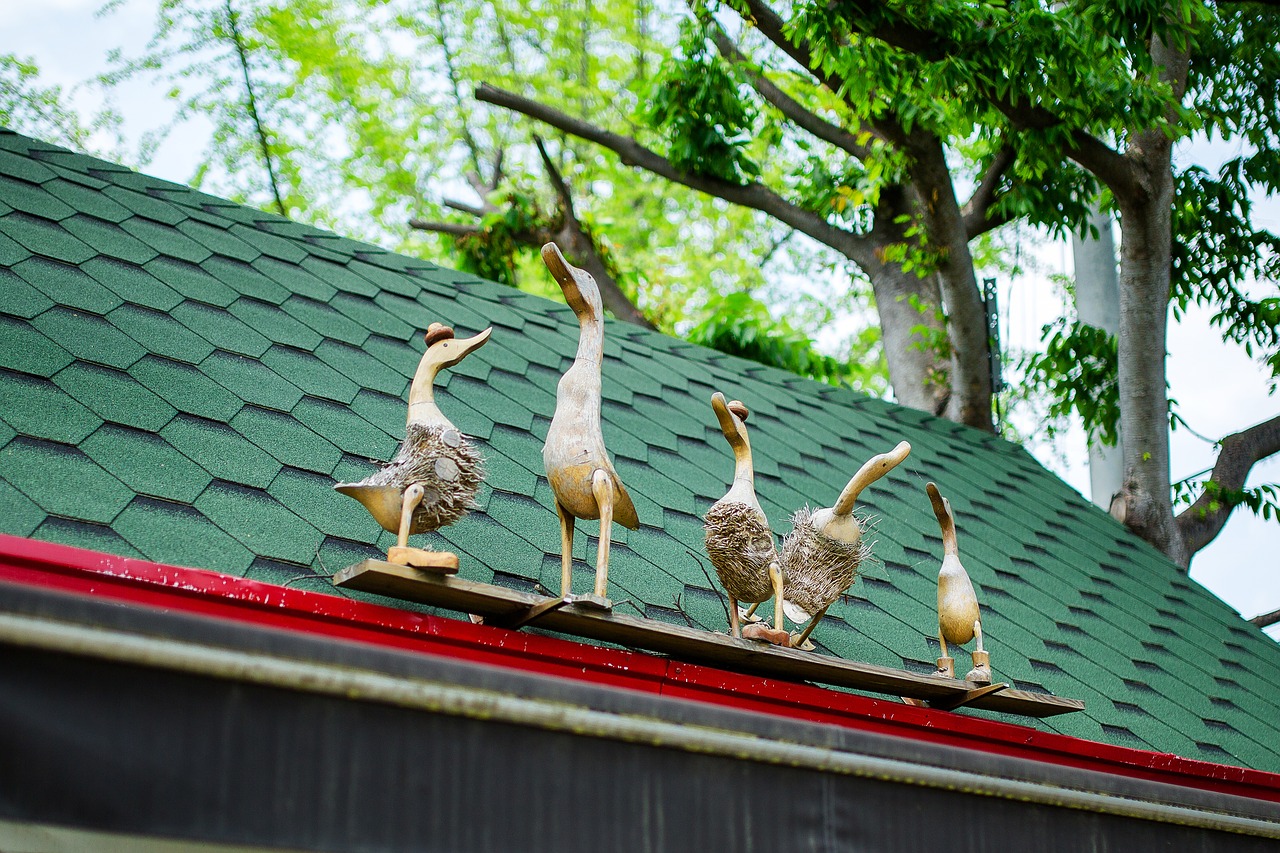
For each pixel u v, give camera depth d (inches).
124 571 119.1
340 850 92.7
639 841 105.0
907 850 120.0
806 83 486.6
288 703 94.2
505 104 530.9
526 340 265.1
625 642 155.7
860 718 170.2
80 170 237.0
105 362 171.9
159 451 157.1
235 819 89.8
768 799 113.1
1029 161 357.7
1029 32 315.6
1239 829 144.8
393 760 96.7
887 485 288.7
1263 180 391.9
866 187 457.4
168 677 90.5
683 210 831.1
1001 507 313.7
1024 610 252.7
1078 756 184.7
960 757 124.9
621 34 773.3
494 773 100.5
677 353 311.1
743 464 173.5
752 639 162.2
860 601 219.8
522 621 144.3
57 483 139.8
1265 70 402.0
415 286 264.1
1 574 115.0
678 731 108.5
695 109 495.8
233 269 226.4
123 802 86.7
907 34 325.4
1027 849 128.9
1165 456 359.9
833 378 509.7
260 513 154.3
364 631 133.3
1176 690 248.5
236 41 650.8
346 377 206.4
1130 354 364.2
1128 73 338.6
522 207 554.9
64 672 87.2
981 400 408.2
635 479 223.5
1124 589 296.5
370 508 143.9
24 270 187.0
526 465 206.8
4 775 83.7
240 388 183.9
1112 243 466.6
